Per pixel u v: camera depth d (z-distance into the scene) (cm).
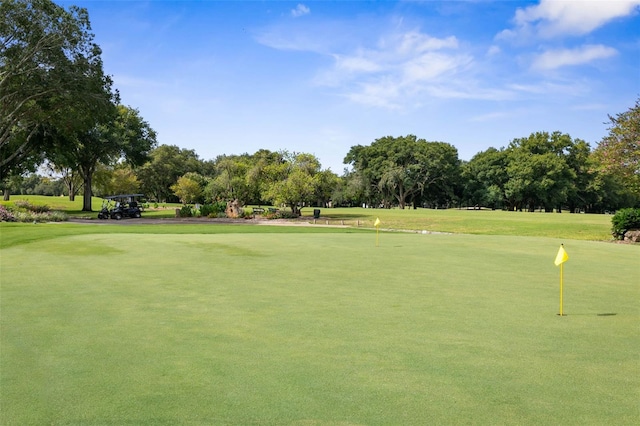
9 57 3300
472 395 370
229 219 4125
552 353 474
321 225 3303
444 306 683
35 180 11975
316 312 643
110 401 357
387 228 3081
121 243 1540
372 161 8056
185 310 654
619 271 1037
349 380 399
